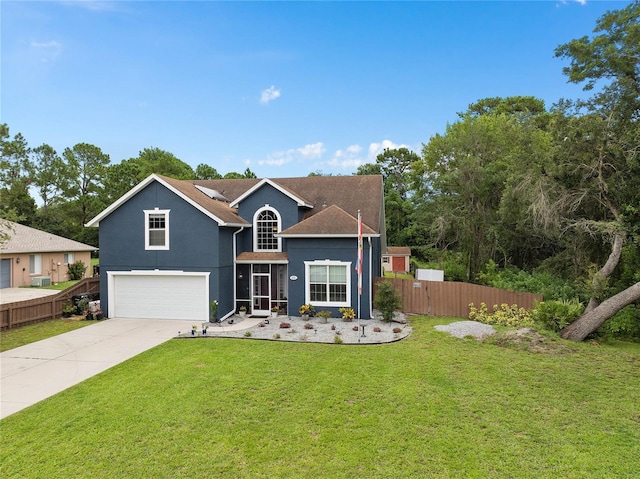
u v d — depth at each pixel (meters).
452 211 29.14
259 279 19.47
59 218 50.75
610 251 19.48
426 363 11.56
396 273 45.53
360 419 7.98
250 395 9.25
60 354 12.83
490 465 6.35
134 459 6.62
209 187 25.05
